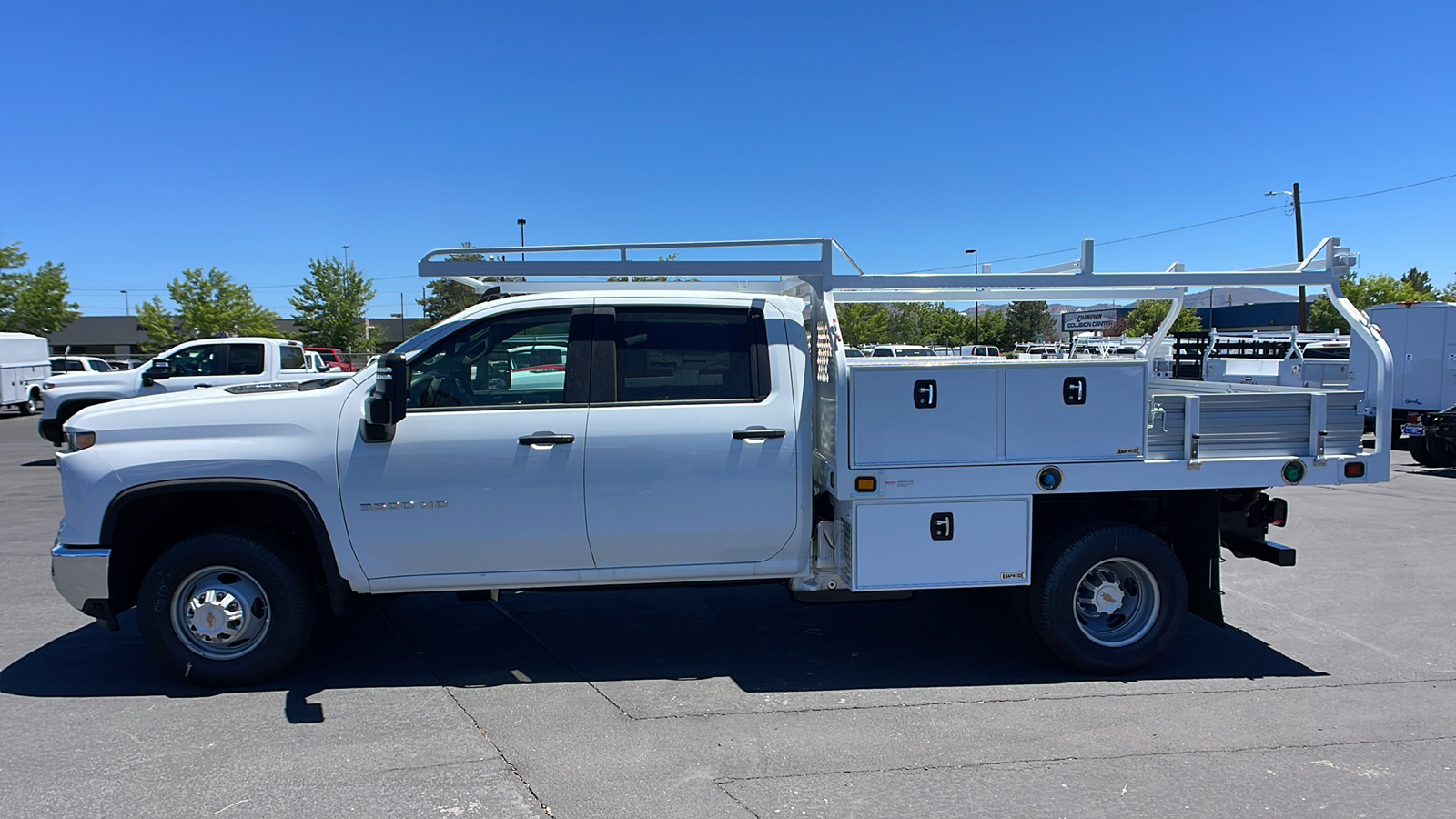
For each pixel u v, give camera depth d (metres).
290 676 4.65
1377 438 4.55
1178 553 4.88
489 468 4.27
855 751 3.79
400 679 4.62
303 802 3.34
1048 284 4.87
